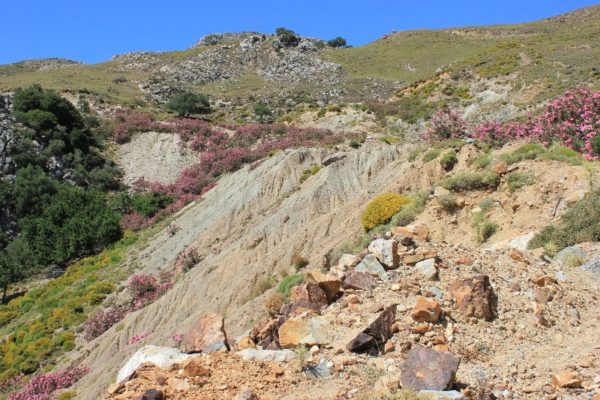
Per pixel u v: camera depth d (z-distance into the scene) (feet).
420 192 70.59
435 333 29.30
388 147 122.72
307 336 29.68
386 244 36.42
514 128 83.30
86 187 191.21
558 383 24.86
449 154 77.97
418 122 185.88
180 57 365.40
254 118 248.32
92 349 102.63
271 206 126.41
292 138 199.31
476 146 79.15
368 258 36.17
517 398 24.17
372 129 194.08
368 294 33.32
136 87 299.99
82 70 343.46
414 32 415.23
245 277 91.76
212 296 100.01
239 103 276.62
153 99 278.05
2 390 98.73
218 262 108.58
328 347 28.81
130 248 147.84
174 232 143.43
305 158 141.18
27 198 172.96
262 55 366.84
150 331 100.27
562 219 52.11
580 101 76.89
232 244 117.29
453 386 24.43
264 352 28.73
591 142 66.95
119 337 101.50
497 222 58.49
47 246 158.92
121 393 25.90
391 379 24.72
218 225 129.29
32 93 215.51
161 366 28.02
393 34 430.20
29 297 137.28
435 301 31.22
